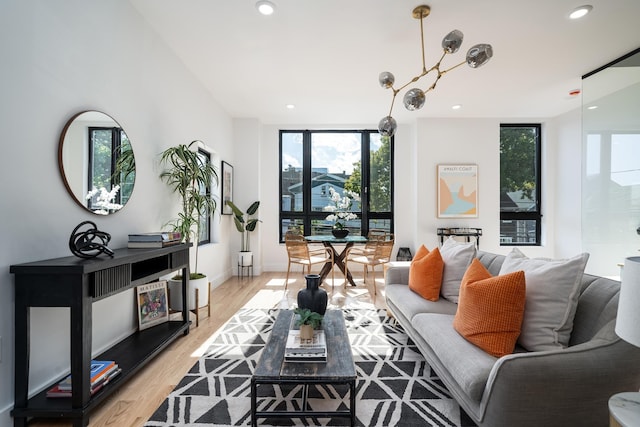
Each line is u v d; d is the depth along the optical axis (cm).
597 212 372
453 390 159
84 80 200
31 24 164
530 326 155
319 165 588
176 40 299
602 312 143
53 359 179
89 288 160
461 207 541
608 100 349
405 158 570
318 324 186
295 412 153
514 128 565
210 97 426
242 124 538
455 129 543
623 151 338
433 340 181
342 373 147
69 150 188
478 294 166
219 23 272
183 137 344
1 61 150
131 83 250
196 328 293
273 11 255
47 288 153
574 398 119
